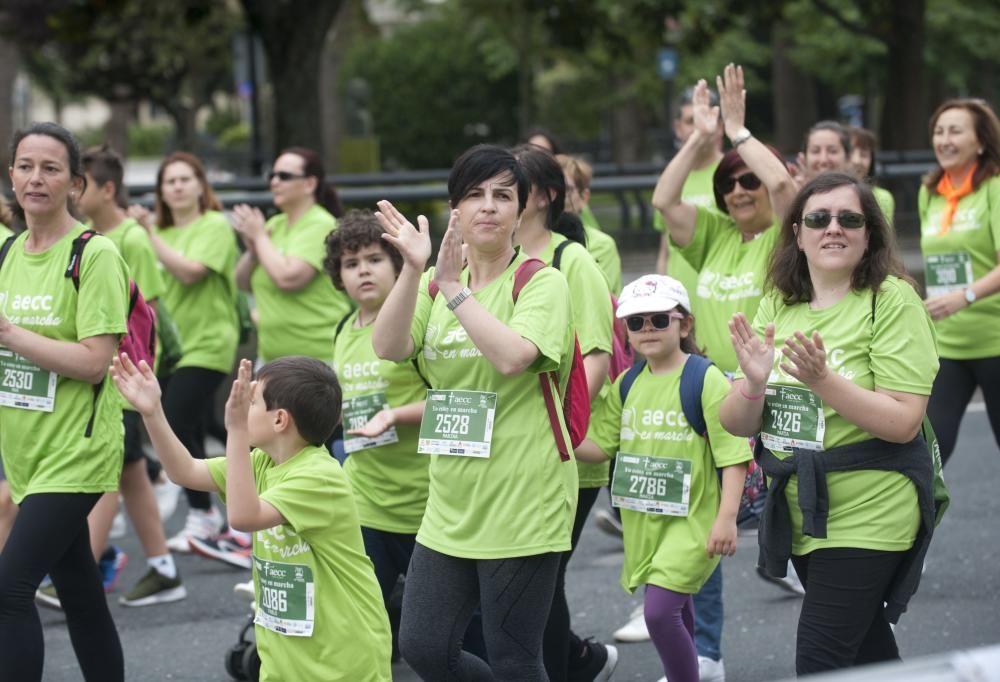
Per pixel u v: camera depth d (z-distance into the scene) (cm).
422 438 511
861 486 496
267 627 518
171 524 1019
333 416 515
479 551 500
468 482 504
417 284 499
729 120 679
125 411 808
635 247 1395
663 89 3522
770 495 516
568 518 507
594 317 588
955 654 266
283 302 886
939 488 514
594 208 1398
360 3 4344
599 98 3884
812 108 3500
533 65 3800
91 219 831
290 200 892
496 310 508
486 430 499
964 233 794
